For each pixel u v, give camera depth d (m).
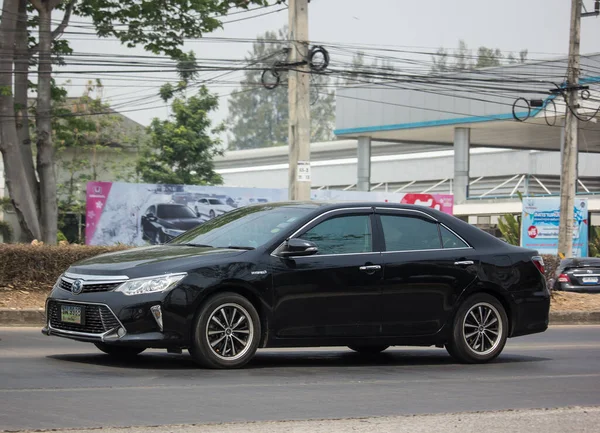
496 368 18.61
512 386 15.90
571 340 26.22
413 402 13.78
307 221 17.61
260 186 132.50
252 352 16.69
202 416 12.08
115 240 56.19
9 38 44.53
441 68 73.25
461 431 11.46
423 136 93.06
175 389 14.20
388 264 18.03
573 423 12.21
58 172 86.94
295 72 37.44
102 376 15.32
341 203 18.25
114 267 16.23
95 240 55.81
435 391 15.02
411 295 18.25
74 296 16.27
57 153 84.25
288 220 17.67
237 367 16.64
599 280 44.25
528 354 21.81
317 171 130.25
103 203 55.97
